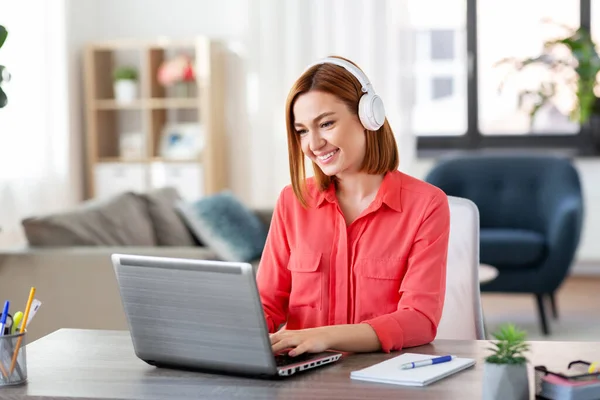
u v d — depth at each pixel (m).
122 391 1.77
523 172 6.32
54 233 4.25
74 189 7.34
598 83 7.32
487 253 5.73
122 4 7.82
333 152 2.17
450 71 7.89
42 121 6.47
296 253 2.31
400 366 1.88
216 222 5.64
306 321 2.30
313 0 7.45
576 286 7.33
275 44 7.52
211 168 7.27
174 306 1.87
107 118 7.61
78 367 1.96
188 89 7.48
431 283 2.16
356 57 7.43
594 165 7.55
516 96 7.82
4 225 5.95
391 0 7.37
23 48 6.19
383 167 2.25
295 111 2.17
